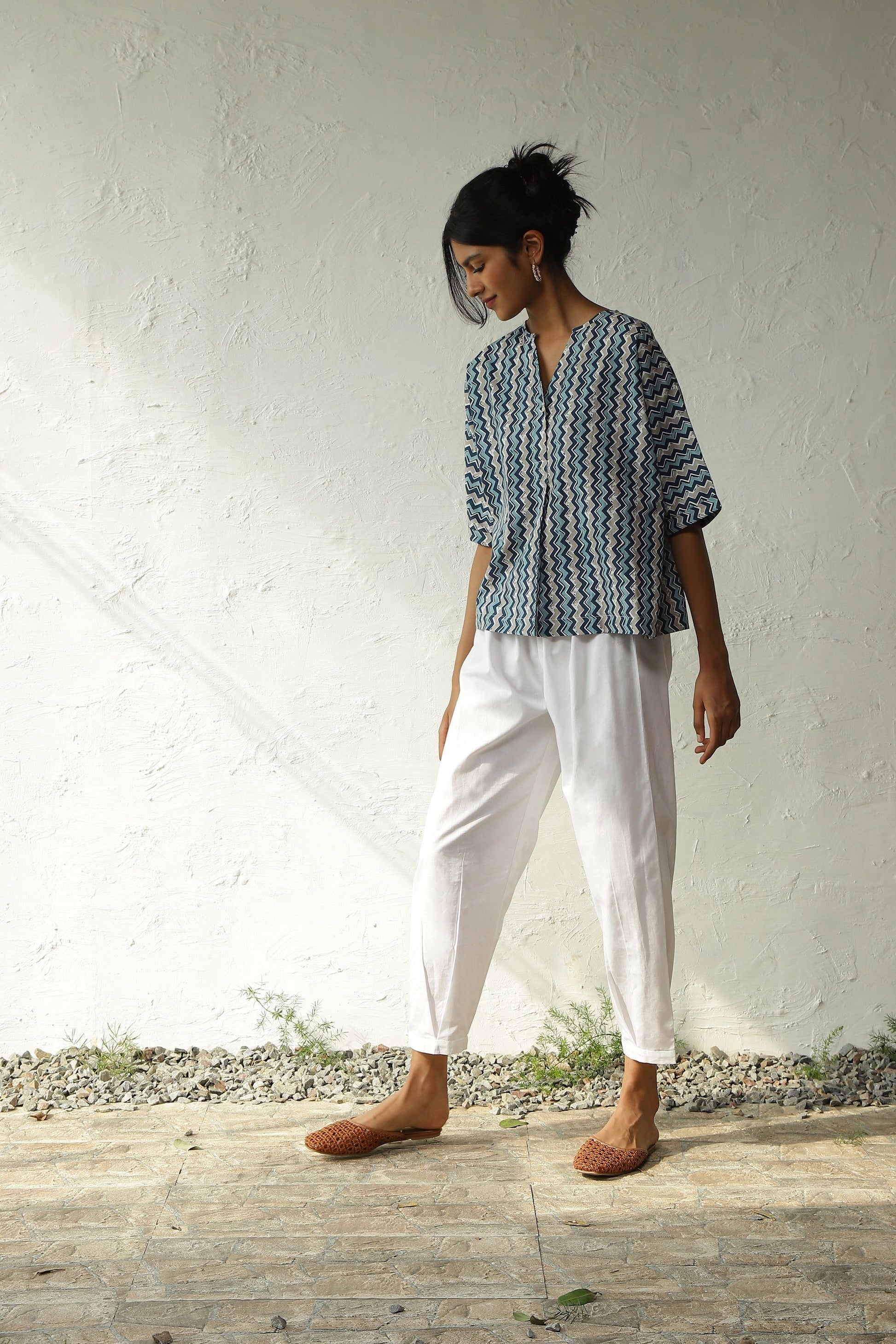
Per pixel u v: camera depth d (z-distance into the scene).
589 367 1.96
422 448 2.51
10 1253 1.73
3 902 2.57
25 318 2.50
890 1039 2.54
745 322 2.47
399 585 2.53
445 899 2.12
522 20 2.44
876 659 2.51
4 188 2.48
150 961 2.57
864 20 2.43
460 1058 2.55
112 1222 1.83
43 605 2.53
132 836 2.56
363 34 2.45
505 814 2.13
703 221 2.46
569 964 2.56
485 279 1.99
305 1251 1.73
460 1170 2.02
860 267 2.46
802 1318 1.53
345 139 2.46
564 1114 2.29
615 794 2.00
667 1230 1.79
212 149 2.47
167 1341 1.49
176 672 2.54
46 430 2.51
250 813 2.56
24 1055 2.58
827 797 2.53
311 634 2.53
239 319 2.49
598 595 1.98
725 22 2.43
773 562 2.50
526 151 2.03
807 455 2.48
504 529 2.06
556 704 2.05
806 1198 1.90
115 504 2.52
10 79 2.46
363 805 2.55
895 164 2.45
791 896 2.54
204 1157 2.09
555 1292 1.61
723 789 2.53
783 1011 2.55
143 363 2.50
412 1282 1.64
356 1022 2.57
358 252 2.48
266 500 2.52
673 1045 2.05
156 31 2.46
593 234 2.46
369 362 2.50
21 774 2.55
